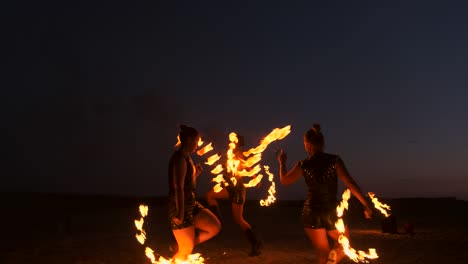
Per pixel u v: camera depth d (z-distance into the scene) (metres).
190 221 6.20
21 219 13.65
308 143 5.85
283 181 6.03
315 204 5.65
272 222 13.92
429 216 16.38
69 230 11.53
